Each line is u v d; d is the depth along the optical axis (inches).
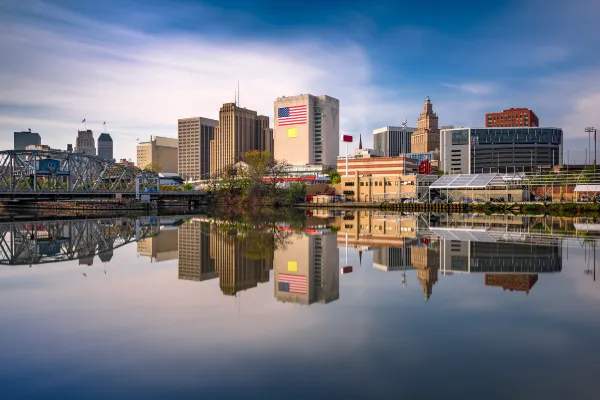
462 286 1174.3
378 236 2447.1
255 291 1139.9
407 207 5388.8
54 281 1282.0
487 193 5521.7
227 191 7421.3
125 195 6943.9
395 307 974.4
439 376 628.1
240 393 585.9
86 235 2640.3
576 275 1311.5
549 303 996.6
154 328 840.9
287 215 4645.7
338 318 896.3
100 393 589.3
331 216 4394.7
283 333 807.7
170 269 1470.2
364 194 6609.3
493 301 1016.9
